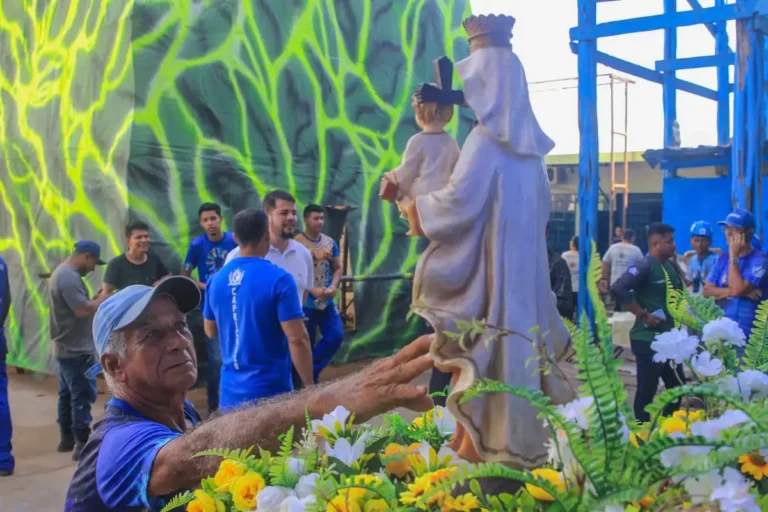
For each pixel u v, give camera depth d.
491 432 1.36
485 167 1.42
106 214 6.40
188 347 1.93
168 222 6.45
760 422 1.00
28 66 7.23
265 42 7.22
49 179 6.97
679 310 1.62
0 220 7.64
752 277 4.16
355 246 8.19
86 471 1.75
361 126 8.25
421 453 1.51
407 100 8.80
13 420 6.07
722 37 8.48
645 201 15.28
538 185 1.49
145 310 1.87
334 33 7.93
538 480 1.07
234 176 6.94
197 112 6.65
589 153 6.00
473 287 1.41
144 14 6.26
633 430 1.16
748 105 5.20
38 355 7.25
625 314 6.37
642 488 1.00
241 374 3.40
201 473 1.61
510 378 1.37
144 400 1.87
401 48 8.72
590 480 1.06
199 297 1.97
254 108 7.12
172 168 6.47
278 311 3.35
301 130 7.58
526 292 1.42
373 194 8.38
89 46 6.54
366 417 1.63
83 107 6.59
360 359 8.17
